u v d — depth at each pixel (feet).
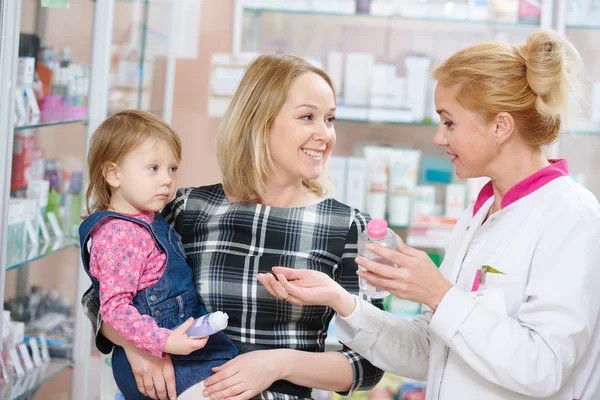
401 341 5.56
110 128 5.64
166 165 5.65
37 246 7.99
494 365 4.64
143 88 10.56
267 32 12.84
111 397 6.39
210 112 12.42
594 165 12.11
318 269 5.69
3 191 6.08
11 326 7.75
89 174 5.77
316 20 12.84
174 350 5.11
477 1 12.26
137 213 5.68
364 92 12.27
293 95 5.56
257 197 5.90
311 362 5.47
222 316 5.15
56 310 8.62
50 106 8.23
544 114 4.87
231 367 5.31
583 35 12.16
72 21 8.48
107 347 5.83
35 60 7.90
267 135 5.65
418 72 12.26
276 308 5.62
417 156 12.38
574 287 4.63
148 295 5.43
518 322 4.75
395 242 5.10
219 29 13.24
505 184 5.18
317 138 5.56
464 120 4.99
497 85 4.86
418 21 12.83
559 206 4.85
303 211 5.83
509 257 4.96
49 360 8.47
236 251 5.76
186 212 6.04
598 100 11.94
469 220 5.62
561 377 4.59
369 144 12.78
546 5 12.05
